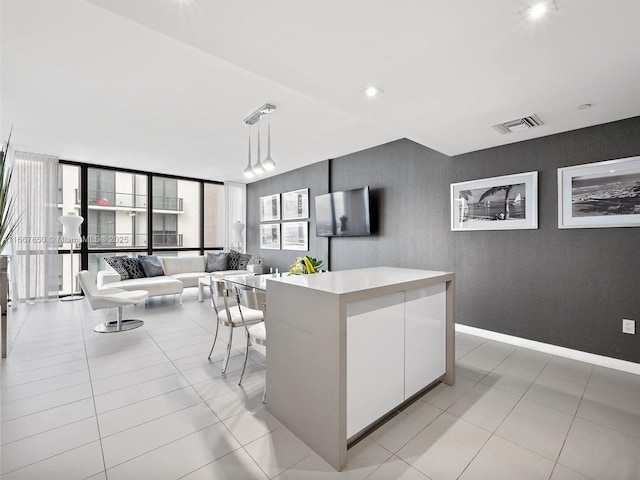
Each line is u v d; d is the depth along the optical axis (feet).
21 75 8.75
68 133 13.60
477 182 11.83
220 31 5.27
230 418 6.49
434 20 5.02
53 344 10.81
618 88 7.16
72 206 19.19
